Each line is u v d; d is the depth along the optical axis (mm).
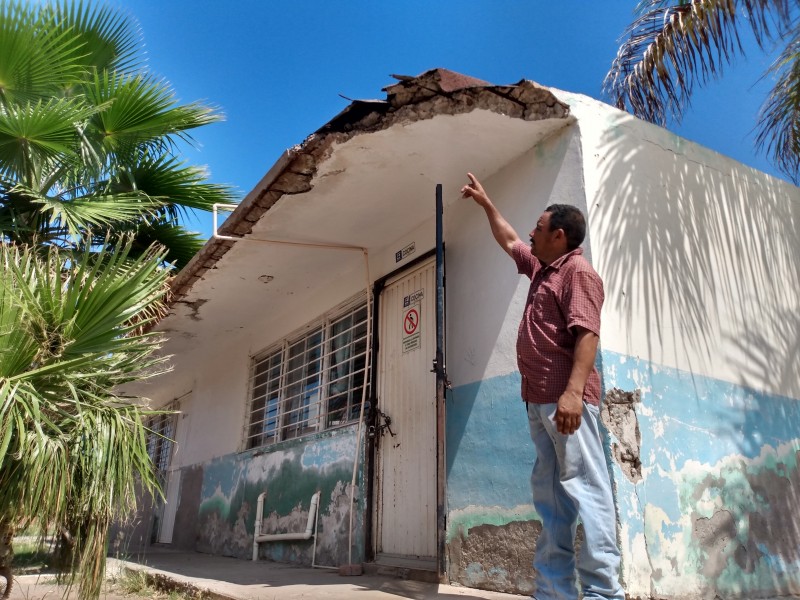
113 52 8570
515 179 4496
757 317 4613
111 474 3322
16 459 3090
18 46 6715
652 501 3516
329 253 6281
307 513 6430
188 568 6090
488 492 4105
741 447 4117
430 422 5047
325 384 6766
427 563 4746
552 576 2576
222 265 6504
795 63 5664
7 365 3227
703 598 3549
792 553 4137
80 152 7520
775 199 5180
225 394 9227
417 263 5543
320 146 4477
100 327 3535
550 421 2564
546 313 2672
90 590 3338
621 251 3938
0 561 3549
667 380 3875
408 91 3998
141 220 8289
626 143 4250
